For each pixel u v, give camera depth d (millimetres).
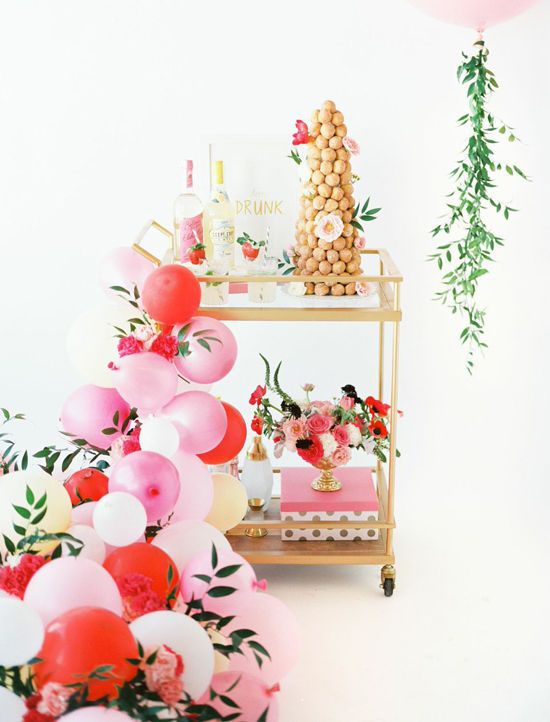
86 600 1477
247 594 1644
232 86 2627
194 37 2590
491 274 2752
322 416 2338
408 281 2766
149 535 1909
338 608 2291
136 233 2740
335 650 2107
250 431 2912
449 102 2629
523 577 2432
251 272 2277
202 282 2234
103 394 2090
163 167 2688
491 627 2197
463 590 2369
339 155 2246
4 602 1367
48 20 2580
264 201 2459
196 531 1806
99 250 2756
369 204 2713
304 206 2305
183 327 2025
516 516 2785
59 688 1354
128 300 2131
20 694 1412
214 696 1508
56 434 2914
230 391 2883
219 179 2361
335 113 2238
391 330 2803
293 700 1925
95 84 2627
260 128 2660
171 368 1954
